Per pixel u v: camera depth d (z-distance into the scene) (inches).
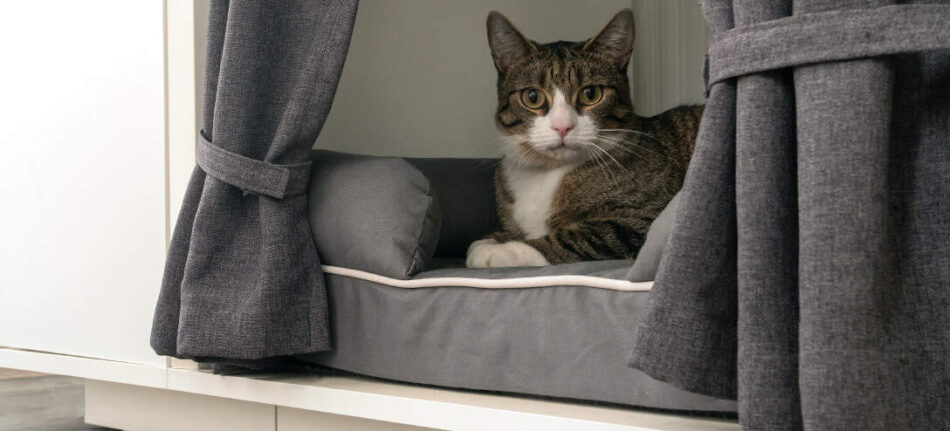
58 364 69.5
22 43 72.8
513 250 60.7
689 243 34.9
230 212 55.0
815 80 31.5
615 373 43.8
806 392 30.3
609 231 64.2
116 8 65.7
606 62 71.6
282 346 53.6
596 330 44.8
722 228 35.0
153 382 62.4
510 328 48.1
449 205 75.9
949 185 32.0
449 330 50.6
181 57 61.7
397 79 81.6
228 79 53.8
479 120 89.3
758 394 32.3
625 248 64.2
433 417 47.2
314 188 58.1
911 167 32.6
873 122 30.5
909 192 32.6
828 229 30.4
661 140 70.5
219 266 54.7
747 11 33.7
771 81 33.2
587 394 44.9
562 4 94.9
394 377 53.2
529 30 91.9
